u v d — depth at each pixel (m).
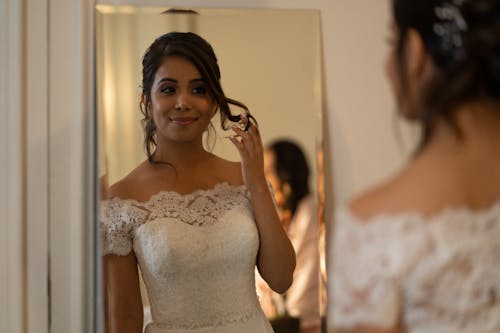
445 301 0.94
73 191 1.49
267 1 1.48
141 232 1.47
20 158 1.47
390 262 0.96
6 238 1.49
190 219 1.48
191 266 1.48
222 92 1.48
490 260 0.94
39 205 1.50
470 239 0.95
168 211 1.48
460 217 0.97
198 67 1.47
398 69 1.19
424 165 1.04
